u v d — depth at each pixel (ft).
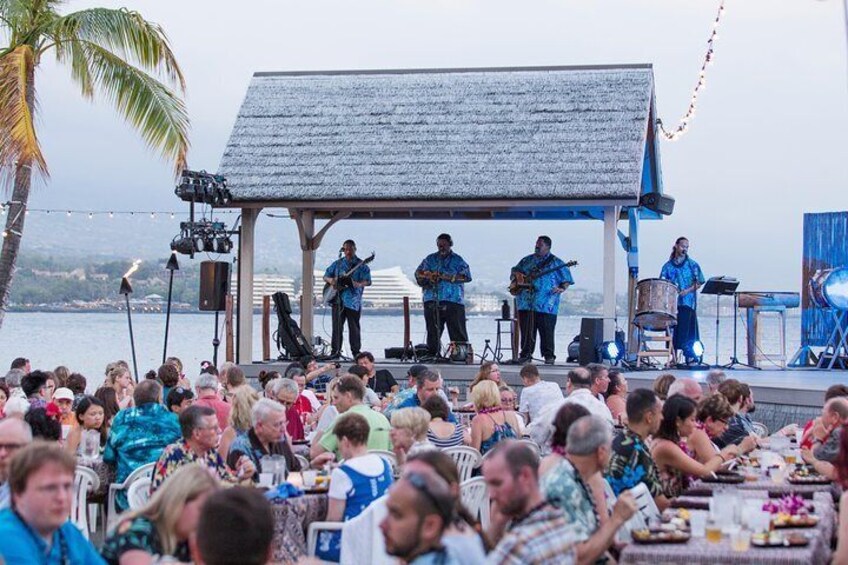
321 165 77.05
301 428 45.60
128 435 38.45
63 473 20.01
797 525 27.27
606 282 73.20
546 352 76.95
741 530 25.41
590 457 24.64
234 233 76.07
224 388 53.31
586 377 47.16
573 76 80.79
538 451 40.91
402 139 78.28
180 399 41.68
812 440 40.06
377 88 82.43
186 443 30.73
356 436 30.58
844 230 75.66
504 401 44.47
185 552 21.13
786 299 76.84
